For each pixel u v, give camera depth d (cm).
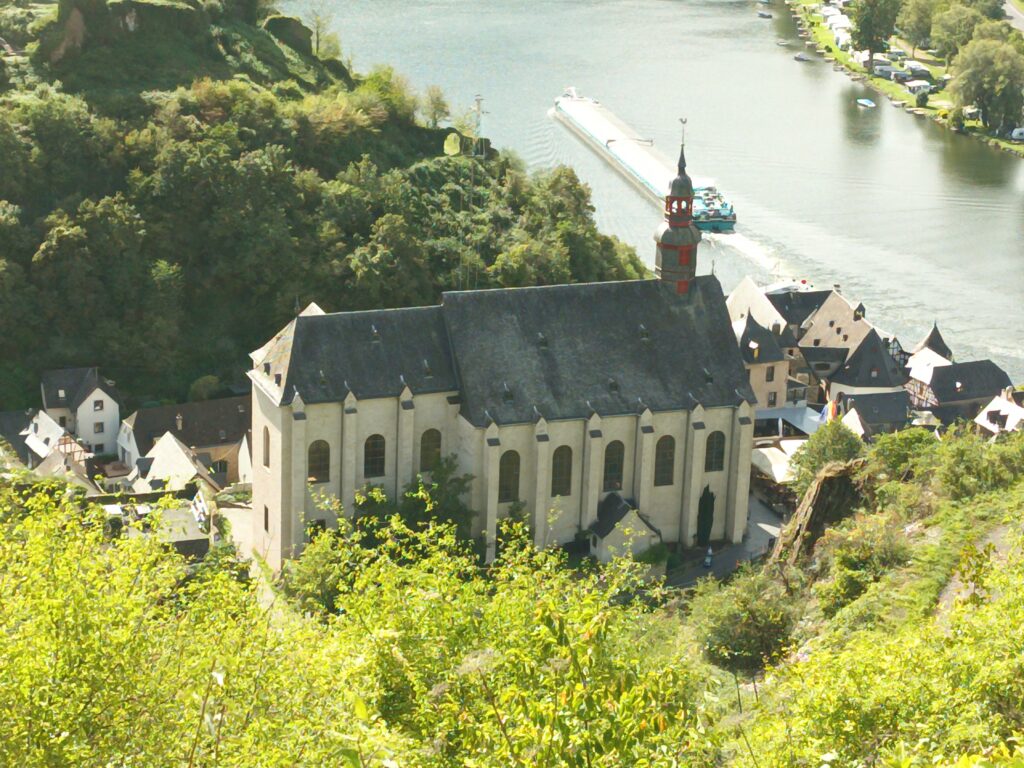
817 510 12962
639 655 7231
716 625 10662
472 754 4850
